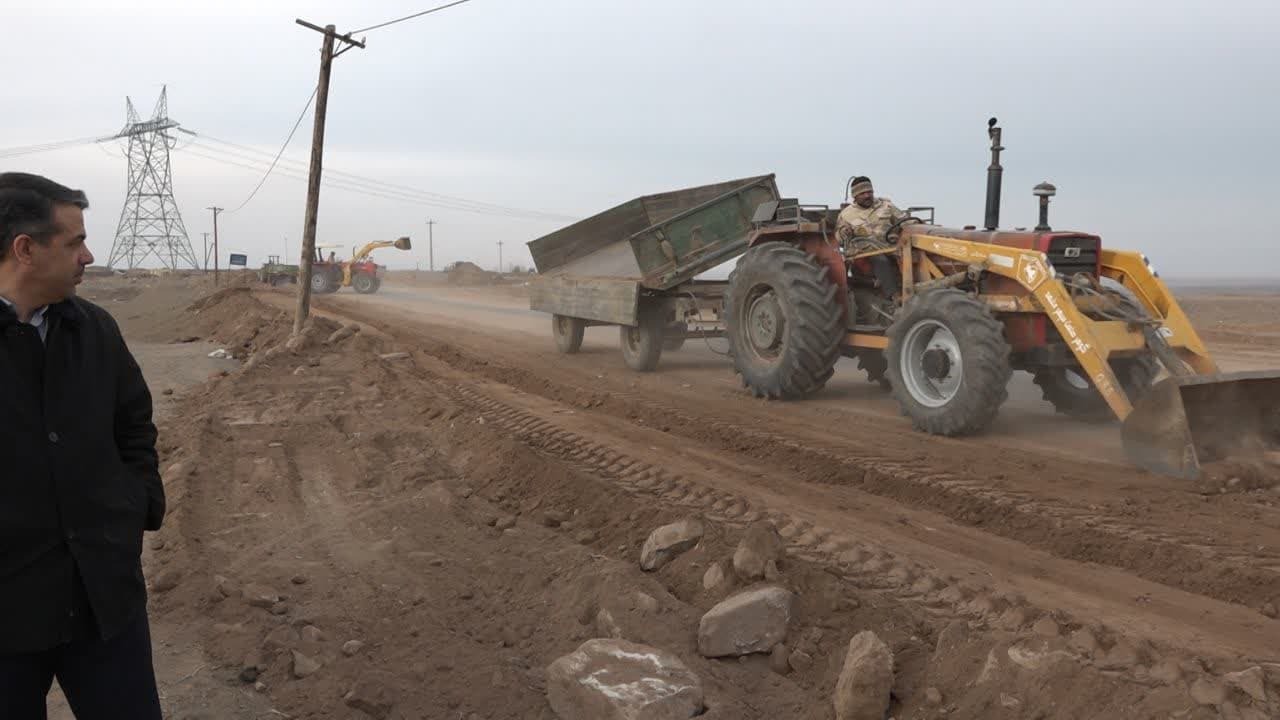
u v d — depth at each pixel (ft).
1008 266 22.53
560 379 34.53
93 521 6.46
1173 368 20.29
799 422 24.95
